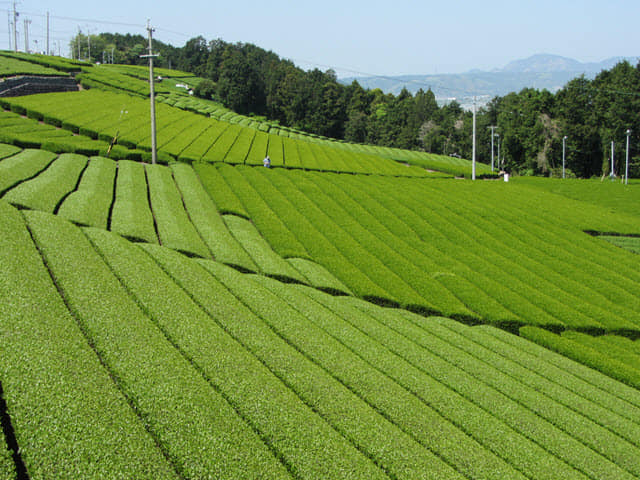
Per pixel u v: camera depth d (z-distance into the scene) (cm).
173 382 1593
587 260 4478
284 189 5162
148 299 2148
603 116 13288
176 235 3247
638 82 13512
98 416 1347
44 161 4216
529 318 3244
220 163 5769
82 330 1792
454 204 5569
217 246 3291
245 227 3966
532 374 2511
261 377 1795
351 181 6088
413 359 2380
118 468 1203
